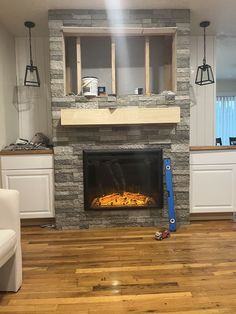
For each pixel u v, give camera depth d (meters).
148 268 2.23
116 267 2.26
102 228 3.18
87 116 2.95
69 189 3.15
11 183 3.16
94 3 2.83
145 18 3.00
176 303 1.79
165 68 3.43
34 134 3.79
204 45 3.54
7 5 2.83
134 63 3.50
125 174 3.24
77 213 3.18
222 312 1.69
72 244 2.74
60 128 3.08
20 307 1.78
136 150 3.12
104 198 3.24
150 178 3.24
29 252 2.57
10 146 3.32
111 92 3.36
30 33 3.42
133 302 1.80
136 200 3.24
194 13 3.09
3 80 3.29
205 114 3.85
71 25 2.97
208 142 3.87
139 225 3.22
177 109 2.99
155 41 3.49
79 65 3.12
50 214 3.23
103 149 3.12
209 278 2.07
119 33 3.05
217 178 3.26
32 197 3.19
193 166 3.24
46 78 3.74
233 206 3.30
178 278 2.08
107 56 3.49
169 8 2.98
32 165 3.16
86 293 1.92
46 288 1.98
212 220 3.39
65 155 3.11
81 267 2.28
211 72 3.75
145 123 3.00
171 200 3.09
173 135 3.13
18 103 3.76
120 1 2.81
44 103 3.77
